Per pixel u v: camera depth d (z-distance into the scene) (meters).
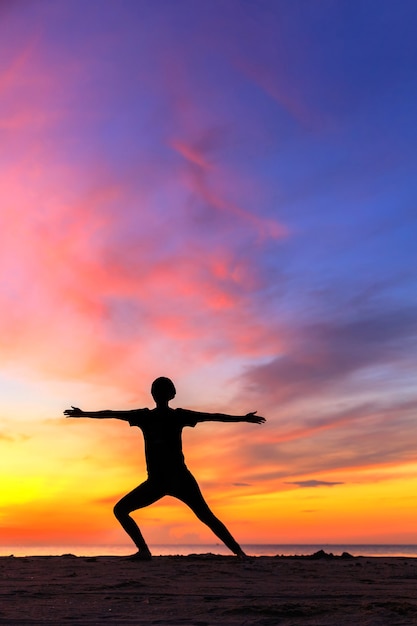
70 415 11.84
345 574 8.62
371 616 4.94
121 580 7.70
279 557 12.20
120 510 11.57
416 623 4.65
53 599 6.07
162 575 8.36
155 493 11.69
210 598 6.09
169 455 11.73
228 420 11.98
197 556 11.86
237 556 11.64
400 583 7.52
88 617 5.02
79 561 11.01
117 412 11.96
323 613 5.12
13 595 6.35
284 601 5.95
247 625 4.68
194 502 11.76
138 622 4.80
